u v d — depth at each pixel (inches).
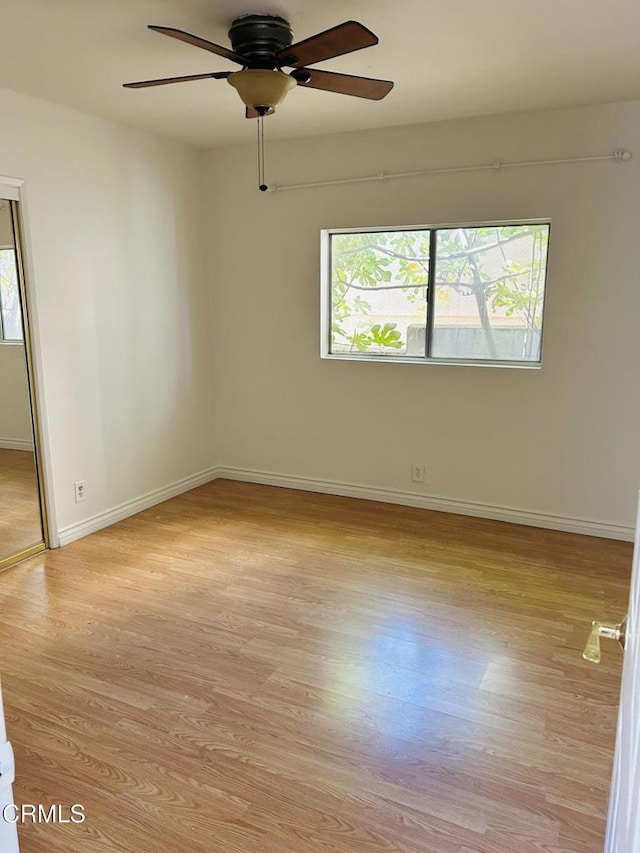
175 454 177.9
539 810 70.5
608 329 140.3
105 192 146.4
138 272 158.6
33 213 129.7
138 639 104.4
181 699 89.2
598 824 68.6
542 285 149.3
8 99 122.6
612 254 137.1
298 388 178.5
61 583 124.5
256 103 93.4
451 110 137.9
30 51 103.1
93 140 141.8
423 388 162.1
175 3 86.2
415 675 94.9
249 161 171.2
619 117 132.0
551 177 139.6
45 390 136.1
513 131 141.3
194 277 178.5
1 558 131.6
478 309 156.6
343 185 161.0
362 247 166.9
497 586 123.3
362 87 95.4
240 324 183.0
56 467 140.6
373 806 71.0
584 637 105.1
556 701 89.0
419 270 161.0
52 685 92.3
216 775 75.4
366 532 151.0
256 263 176.7
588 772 76.0
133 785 73.8
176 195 168.7
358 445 173.3
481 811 70.4
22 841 66.3
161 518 161.0
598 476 147.1
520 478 155.2
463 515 162.6
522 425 152.6
